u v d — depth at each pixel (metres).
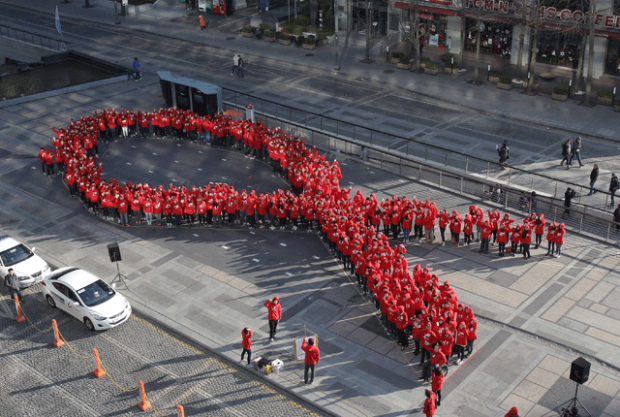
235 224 33.91
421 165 38.34
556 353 23.83
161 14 77.38
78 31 72.31
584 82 51.72
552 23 49.19
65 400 22.17
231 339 25.00
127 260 30.64
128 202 33.56
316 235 32.72
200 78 56.41
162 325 26.05
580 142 38.44
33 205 36.09
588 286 27.78
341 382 22.64
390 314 24.05
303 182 35.00
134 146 43.50
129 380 23.05
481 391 22.02
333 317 26.19
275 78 56.09
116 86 55.44
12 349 24.89
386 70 56.88
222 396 22.17
